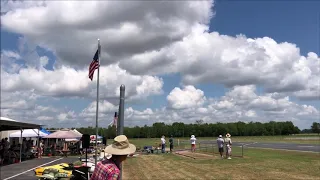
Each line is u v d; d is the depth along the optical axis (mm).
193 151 36125
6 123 22906
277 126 159875
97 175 4516
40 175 15336
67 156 34562
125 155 4621
